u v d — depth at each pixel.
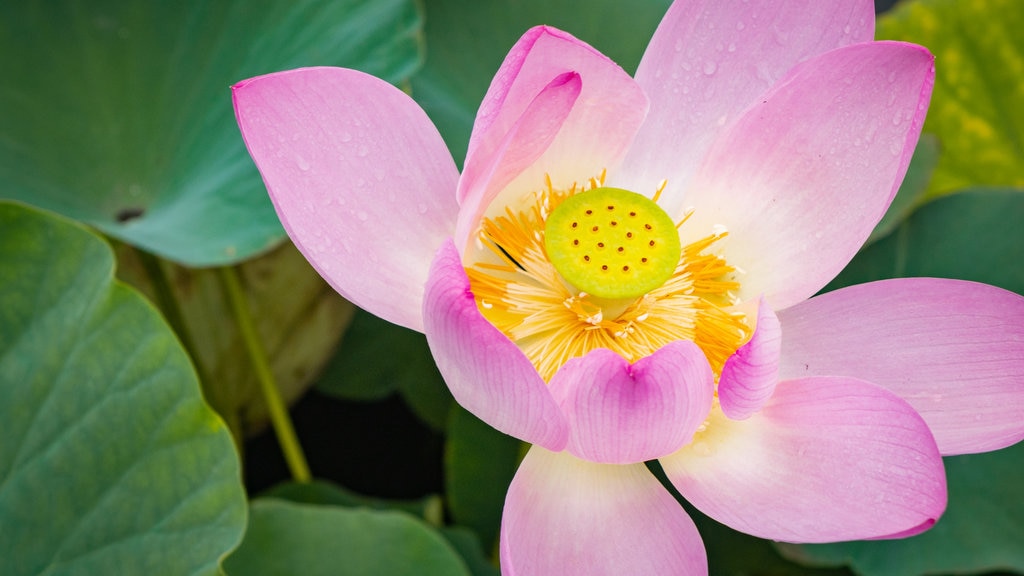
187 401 0.62
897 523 0.58
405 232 0.62
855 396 0.60
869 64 0.61
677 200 0.65
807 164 0.62
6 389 0.61
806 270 0.62
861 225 0.61
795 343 0.63
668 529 0.60
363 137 0.62
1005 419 0.61
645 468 0.61
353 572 0.65
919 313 0.62
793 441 0.60
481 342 0.57
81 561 0.61
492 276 0.64
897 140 0.61
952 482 0.69
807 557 0.69
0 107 0.70
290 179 0.60
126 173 0.70
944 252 0.71
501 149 0.58
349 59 0.69
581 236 0.63
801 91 0.62
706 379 0.59
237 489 0.62
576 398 0.58
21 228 0.62
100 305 0.62
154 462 0.62
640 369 0.57
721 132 0.64
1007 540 0.68
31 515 0.60
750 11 0.64
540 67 0.61
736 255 0.64
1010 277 0.70
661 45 0.64
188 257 0.65
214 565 0.61
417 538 0.65
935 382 0.62
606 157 0.64
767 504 0.59
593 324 0.64
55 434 0.61
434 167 0.63
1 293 0.61
